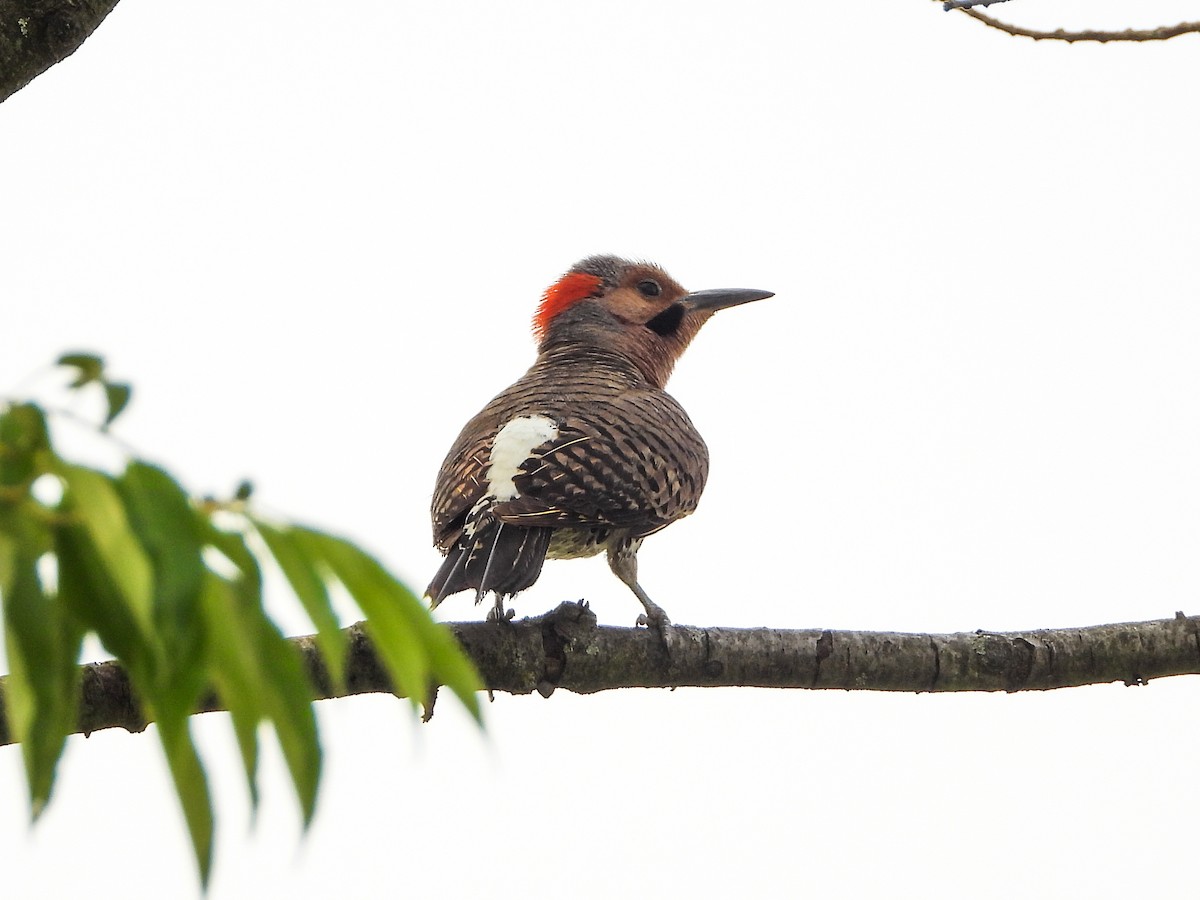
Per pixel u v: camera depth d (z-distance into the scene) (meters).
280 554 5.01
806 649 12.11
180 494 4.84
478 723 5.30
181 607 4.78
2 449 4.72
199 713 9.27
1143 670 12.38
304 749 5.29
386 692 10.59
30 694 4.96
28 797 4.96
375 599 5.19
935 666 12.20
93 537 4.76
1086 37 10.63
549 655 11.77
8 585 4.81
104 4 10.20
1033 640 12.33
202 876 5.25
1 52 9.84
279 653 5.27
